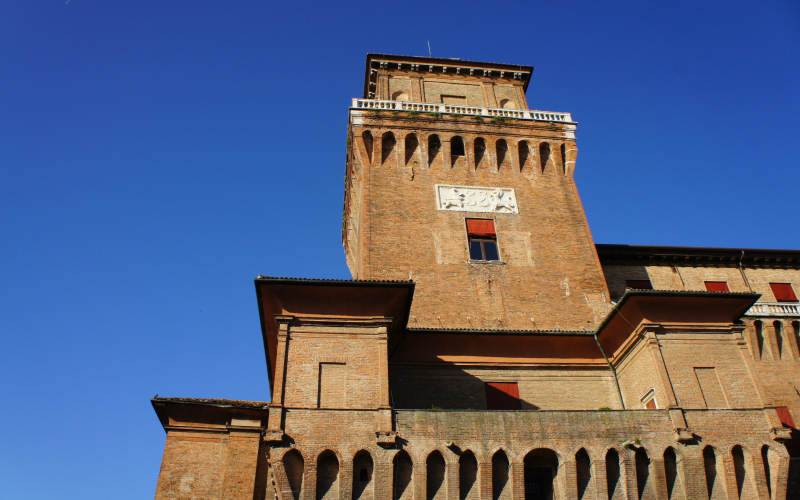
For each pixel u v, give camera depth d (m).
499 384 29.52
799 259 43.62
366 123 39.56
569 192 38.88
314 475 21.97
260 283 25.41
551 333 30.25
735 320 28.42
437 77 46.72
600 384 30.11
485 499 22.44
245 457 25.34
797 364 36.31
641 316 27.56
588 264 35.22
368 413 23.36
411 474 22.56
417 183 37.66
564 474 23.17
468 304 32.44
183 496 24.66
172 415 26.25
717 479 23.75
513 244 35.50
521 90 47.25
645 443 23.92
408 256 33.97
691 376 26.06
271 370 31.41
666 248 41.84
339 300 26.03
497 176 39.03
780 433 24.33
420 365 29.30
